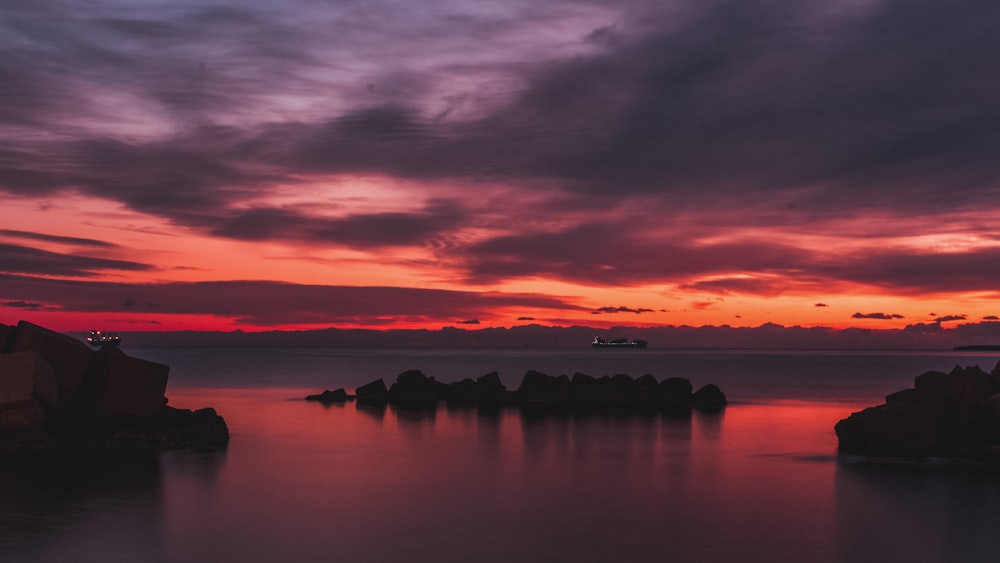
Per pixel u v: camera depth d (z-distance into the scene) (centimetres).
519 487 2284
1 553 1551
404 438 3328
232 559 1556
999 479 2473
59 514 1844
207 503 2000
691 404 5172
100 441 2678
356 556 1592
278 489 2188
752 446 3184
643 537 1755
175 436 2850
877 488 2306
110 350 2953
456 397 5150
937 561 1611
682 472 2559
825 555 1644
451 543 1691
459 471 2536
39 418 2573
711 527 1847
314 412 4384
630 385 5284
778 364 17325
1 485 2117
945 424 3186
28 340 2672
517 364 16250
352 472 2483
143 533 1714
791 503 2114
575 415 4412
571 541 1716
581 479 2427
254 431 3472
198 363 13700
